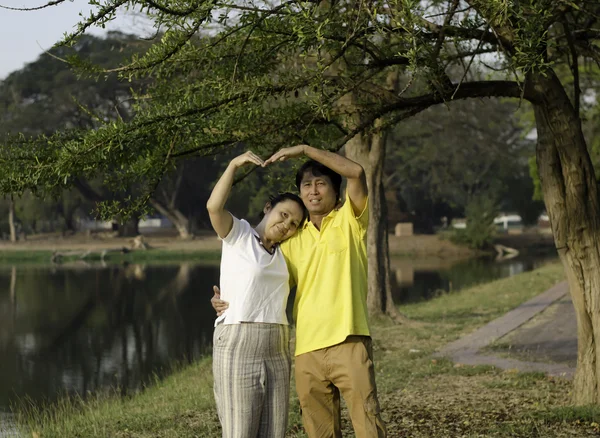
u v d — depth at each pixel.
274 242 4.41
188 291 28.55
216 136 5.95
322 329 4.29
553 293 19.08
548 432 6.19
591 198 6.91
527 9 5.26
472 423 6.68
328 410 4.45
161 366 13.71
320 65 4.85
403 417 7.08
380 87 6.26
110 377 12.91
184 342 16.52
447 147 47.50
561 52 7.67
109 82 45.22
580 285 7.01
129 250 52.47
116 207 5.65
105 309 23.08
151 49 5.20
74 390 11.87
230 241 4.24
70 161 4.97
